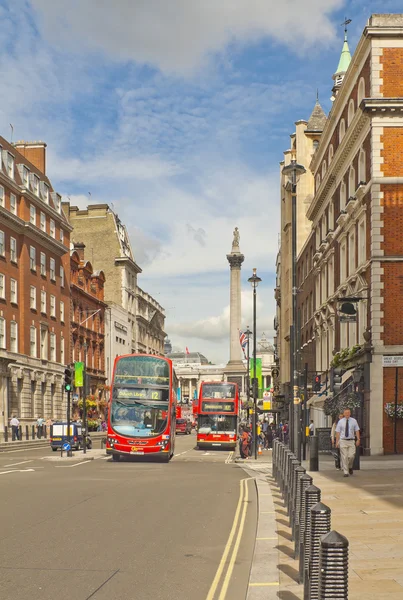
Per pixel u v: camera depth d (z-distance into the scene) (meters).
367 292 31.47
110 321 87.88
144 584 8.03
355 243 34.78
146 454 32.47
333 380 31.72
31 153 69.25
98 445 51.59
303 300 58.06
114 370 33.38
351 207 34.78
